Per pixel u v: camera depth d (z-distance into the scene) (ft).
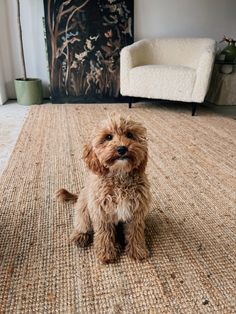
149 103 11.77
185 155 6.61
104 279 3.16
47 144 7.10
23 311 2.79
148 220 4.24
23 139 7.43
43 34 11.27
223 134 8.11
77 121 9.02
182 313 2.77
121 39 11.07
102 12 10.62
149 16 11.37
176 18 11.60
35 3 10.80
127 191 3.23
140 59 10.66
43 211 4.40
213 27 12.03
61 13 10.48
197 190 5.10
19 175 5.52
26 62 11.69
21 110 10.44
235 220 4.25
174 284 3.10
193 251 3.61
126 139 3.20
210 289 3.04
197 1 11.47
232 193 5.01
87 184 3.63
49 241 3.76
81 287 3.06
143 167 3.39
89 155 3.35
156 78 9.73
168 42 10.83
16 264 3.35
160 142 7.39
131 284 3.10
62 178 5.43
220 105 11.35
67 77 11.25
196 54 10.28
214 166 6.08
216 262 3.43
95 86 11.48
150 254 3.54
